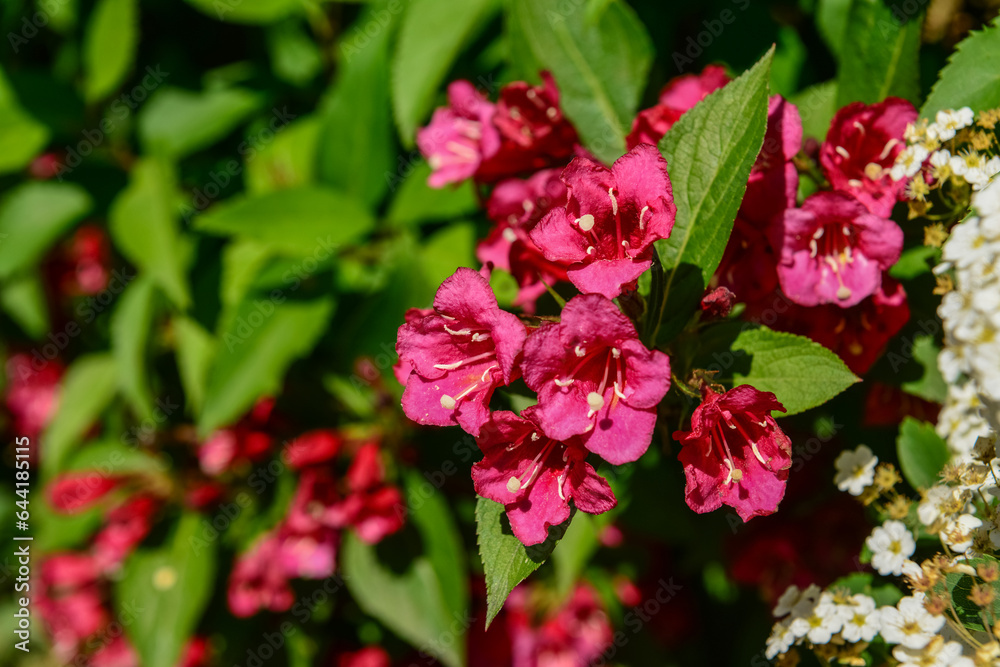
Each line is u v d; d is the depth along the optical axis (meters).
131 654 0.85
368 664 0.73
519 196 0.57
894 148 0.55
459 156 0.60
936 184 0.55
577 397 0.51
